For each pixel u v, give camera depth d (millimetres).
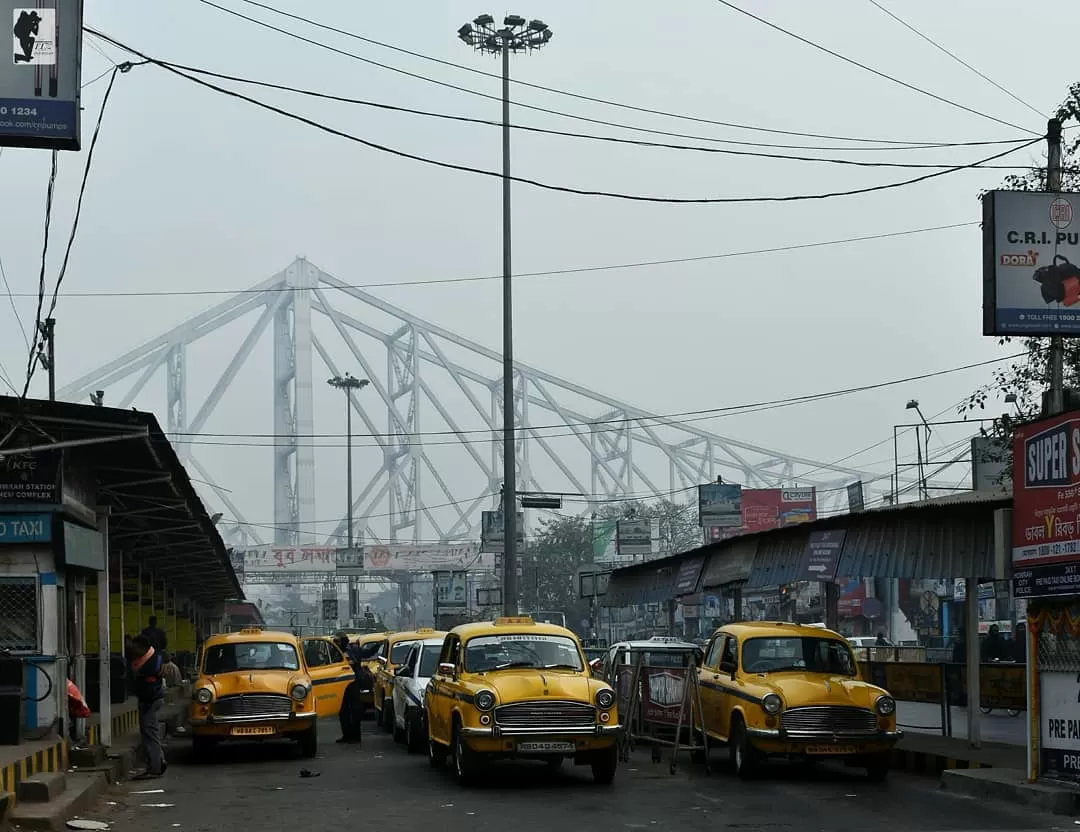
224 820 14891
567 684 17625
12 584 19531
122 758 20594
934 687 25781
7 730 18172
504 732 17094
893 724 18172
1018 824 14094
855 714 17969
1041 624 16312
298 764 21578
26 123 14430
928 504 20859
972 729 20953
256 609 106500
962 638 38250
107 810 16000
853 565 22828
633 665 23219
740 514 73500
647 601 38781
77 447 20812
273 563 122625
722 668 19688
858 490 67125
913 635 74500
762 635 19500
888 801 16141
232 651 23266
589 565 98000
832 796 16625
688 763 20969
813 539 24406
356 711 25875
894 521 21969
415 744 23297
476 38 47562
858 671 19344
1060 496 15750
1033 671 16406
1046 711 16188
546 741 17188
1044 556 16078
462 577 79125
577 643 18906
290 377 159875
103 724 23094
